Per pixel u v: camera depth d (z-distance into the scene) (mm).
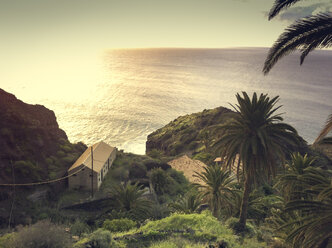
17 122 58594
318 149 88500
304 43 12586
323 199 19969
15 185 46906
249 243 20141
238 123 30719
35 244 13258
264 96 29438
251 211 38062
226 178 39000
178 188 60031
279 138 30219
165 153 127188
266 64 13203
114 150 64125
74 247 13945
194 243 16906
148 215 40562
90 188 50688
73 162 59781
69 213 44438
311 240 18266
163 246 15438
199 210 40844
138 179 58625
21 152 53656
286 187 31516
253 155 29859
